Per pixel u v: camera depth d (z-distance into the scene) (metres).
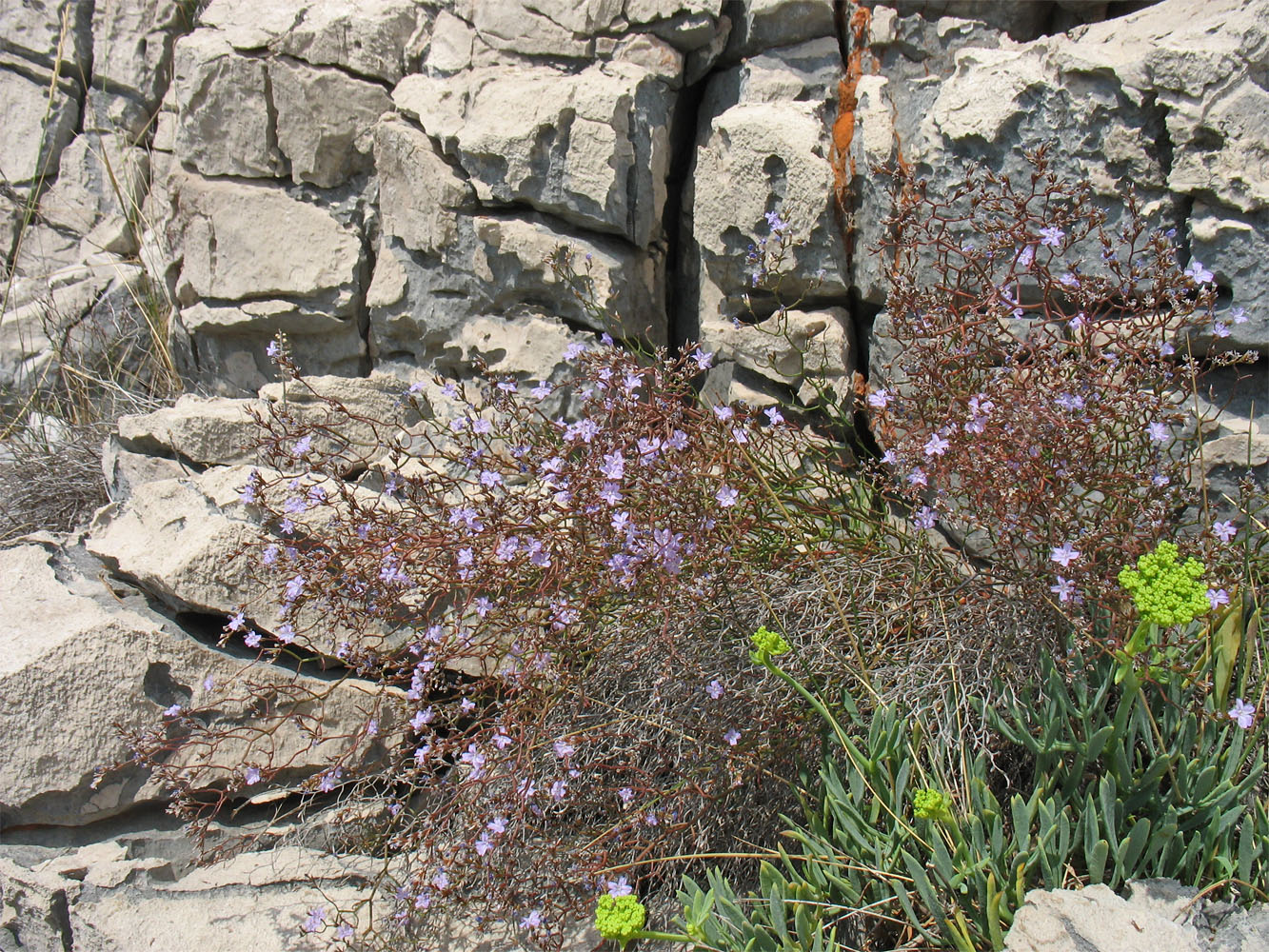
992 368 1.14
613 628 1.17
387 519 1.18
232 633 1.26
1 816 1.18
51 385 1.72
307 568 1.17
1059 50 1.22
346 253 1.49
